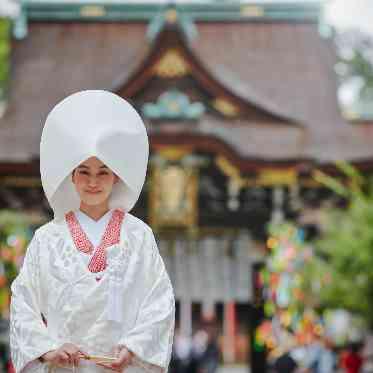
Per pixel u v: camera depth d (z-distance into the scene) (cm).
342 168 2475
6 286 2370
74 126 512
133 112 527
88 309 504
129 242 525
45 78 2953
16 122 2748
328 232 2492
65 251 517
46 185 524
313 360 2252
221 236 2473
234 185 2400
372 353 2514
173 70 2381
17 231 2462
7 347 2405
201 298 2627
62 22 3186
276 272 2433
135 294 517
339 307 2397
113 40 3131
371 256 2302
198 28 3173
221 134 2294
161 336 512
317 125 2777
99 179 524
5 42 3092
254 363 2384
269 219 2453
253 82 2969
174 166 2378
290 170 2364
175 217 2438
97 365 504
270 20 3191
